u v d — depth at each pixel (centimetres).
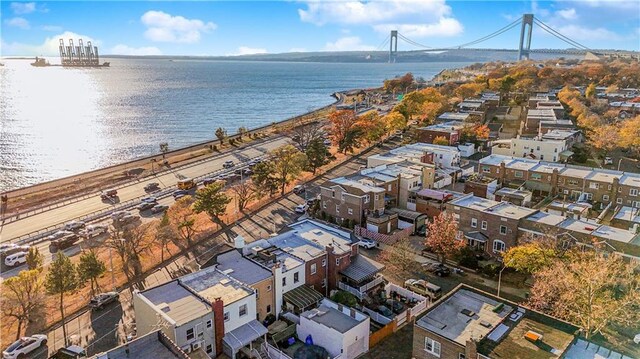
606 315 4209
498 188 8838
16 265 6488
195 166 12200
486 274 5909
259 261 5156
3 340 4609
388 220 7319
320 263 5400
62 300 5025
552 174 8812
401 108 15475
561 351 3428
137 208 8769
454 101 18250
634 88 19588
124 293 5500
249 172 11275
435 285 5519
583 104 15275
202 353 3856
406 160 9531
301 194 9331
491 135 13925
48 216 8425
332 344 4231
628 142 11044
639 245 5225
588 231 5734
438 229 6253
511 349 3447
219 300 4078
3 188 11550
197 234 7194
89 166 13825
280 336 4462
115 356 3303
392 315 4891
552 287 4606
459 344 3562
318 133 15050
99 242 6944
